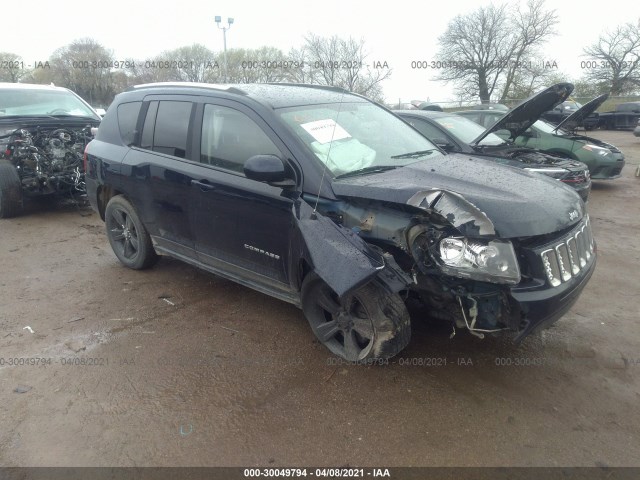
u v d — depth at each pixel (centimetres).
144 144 447
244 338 372
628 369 329
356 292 307
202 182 383
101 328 390
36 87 833
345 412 288
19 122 729
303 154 330
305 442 266
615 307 420
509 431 272
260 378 322
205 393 308
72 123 775
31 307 428
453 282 282
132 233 497
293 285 347
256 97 372
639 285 468
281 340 369
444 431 273
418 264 284
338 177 326
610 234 645
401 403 295
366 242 297
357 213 307
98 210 527
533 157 668
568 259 297
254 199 350
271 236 347
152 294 452
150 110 446
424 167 356
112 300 440
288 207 330
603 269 512
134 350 357
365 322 315
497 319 285
